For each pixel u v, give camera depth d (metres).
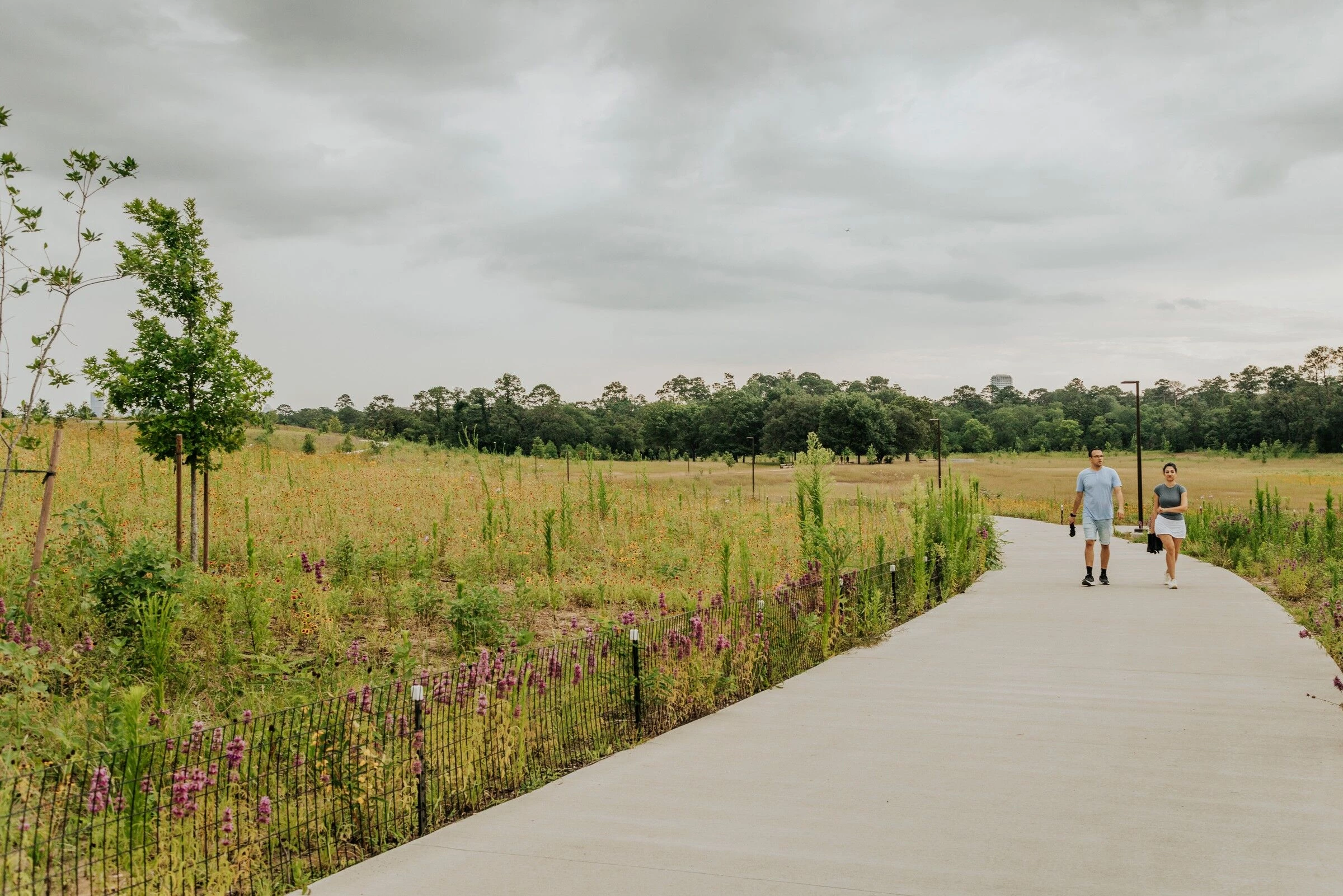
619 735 6.79
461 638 8.50
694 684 7.56
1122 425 166.62
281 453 26.94
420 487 20.20
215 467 11.70
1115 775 5.63
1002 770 5.77
